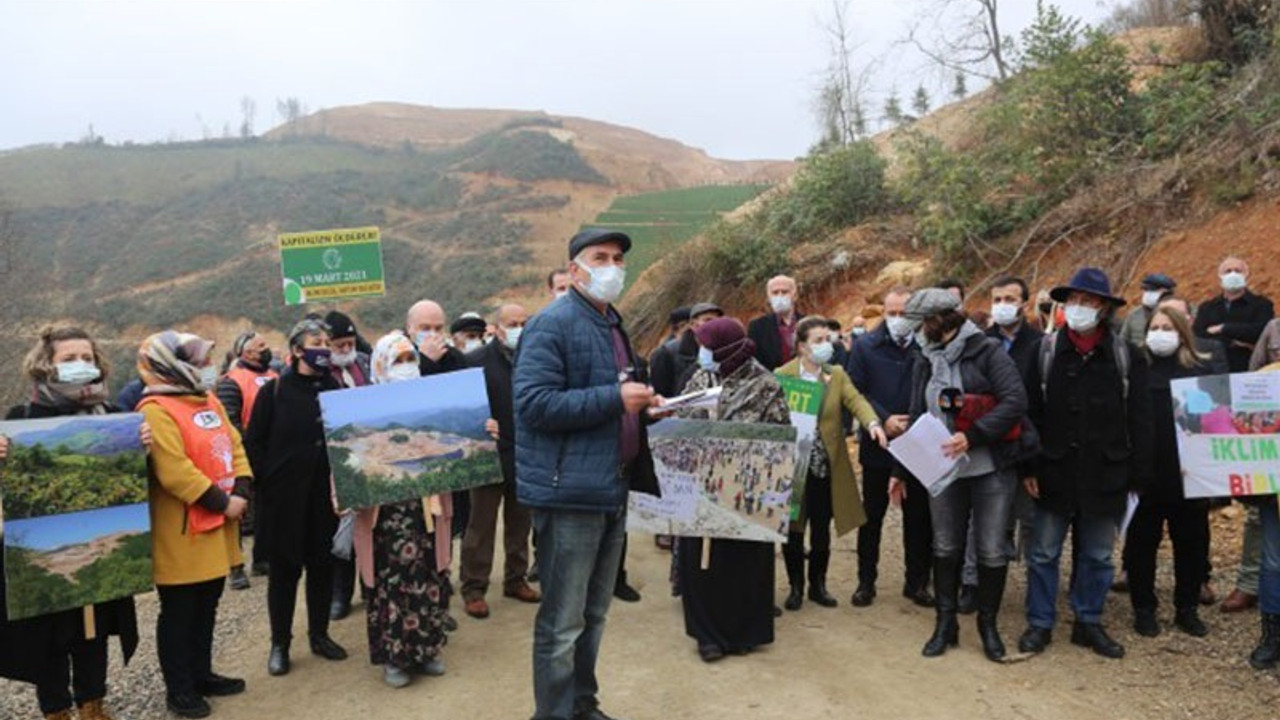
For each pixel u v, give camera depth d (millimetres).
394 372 5625
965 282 12375
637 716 4734
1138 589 5602
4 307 25594
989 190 12805
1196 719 4484
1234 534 6859
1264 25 11859
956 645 5527
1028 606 5461
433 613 5254
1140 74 14227
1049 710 4641
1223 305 7555
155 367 4840
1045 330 7574
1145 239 10523
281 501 5422
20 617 4172
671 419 5367
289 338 5566
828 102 21859
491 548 6562
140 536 4512
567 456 4098
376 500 5000
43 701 4480
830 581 7062
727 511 5344
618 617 6367
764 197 18141
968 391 5207
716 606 5492
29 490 4238
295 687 5301
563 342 4156
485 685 5219
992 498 5270
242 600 7359
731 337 5523
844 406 6324
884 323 6547
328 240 14281
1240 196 9773
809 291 15055
